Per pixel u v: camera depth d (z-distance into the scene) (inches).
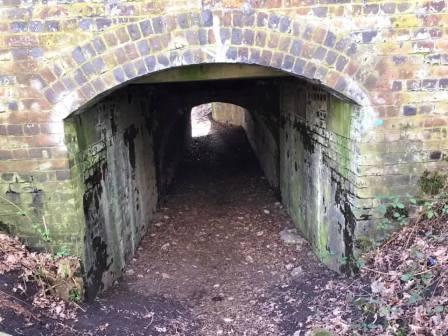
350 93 160.9
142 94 318.0
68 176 165.2
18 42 152.9
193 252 288.0
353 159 176.4
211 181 466.9
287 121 329.7
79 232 172.6
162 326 182.4
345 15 154.6
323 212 235.1
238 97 397.7
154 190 362.0
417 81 160.1
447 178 167.0
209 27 154.3
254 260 269.3
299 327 167.0
